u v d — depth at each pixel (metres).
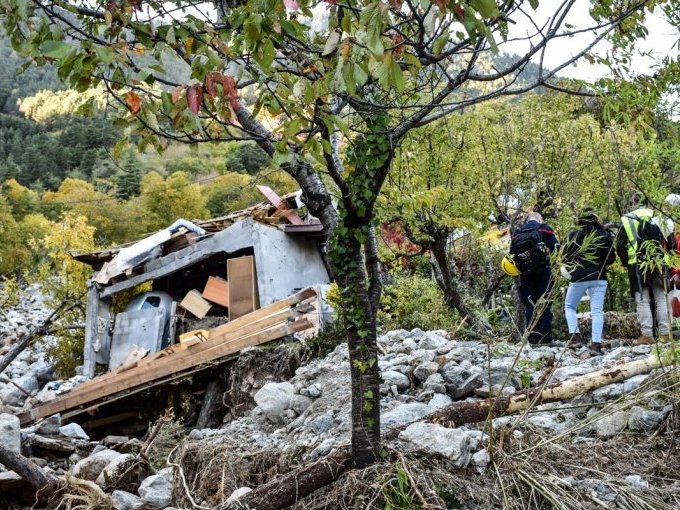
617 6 5.73
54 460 8.75
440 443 5.46
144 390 13.05
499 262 13.07
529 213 10.34
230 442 7.49
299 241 16.84
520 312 10.95
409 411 6.88
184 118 4.11
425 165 11.98
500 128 12.64
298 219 16.59
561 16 4.61
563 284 6.27
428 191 5.38
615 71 5.75
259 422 8.85
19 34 4.33
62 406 12.74
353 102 4.88
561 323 10.62
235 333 12.34
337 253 5.37
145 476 6.96
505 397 6.15
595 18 5.68
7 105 81.12
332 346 11.25
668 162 5.89
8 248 34.47
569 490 5.25
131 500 6.39
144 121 4.20
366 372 5.45
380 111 5.03
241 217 17.44
